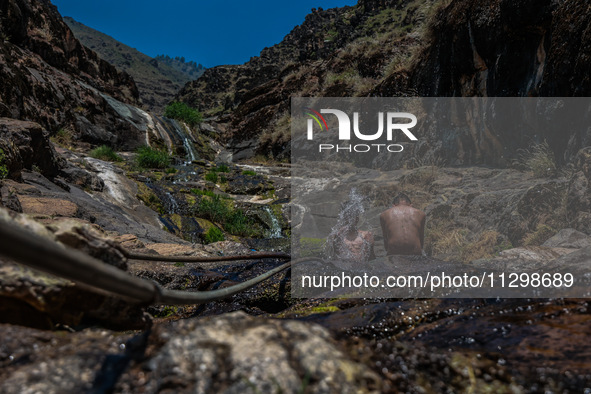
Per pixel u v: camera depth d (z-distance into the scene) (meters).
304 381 0.77
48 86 18.28
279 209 12.70
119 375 0.83
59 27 24.53
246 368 0.79
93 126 19.84
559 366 1.02
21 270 1.20
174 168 17.03
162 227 10.84
